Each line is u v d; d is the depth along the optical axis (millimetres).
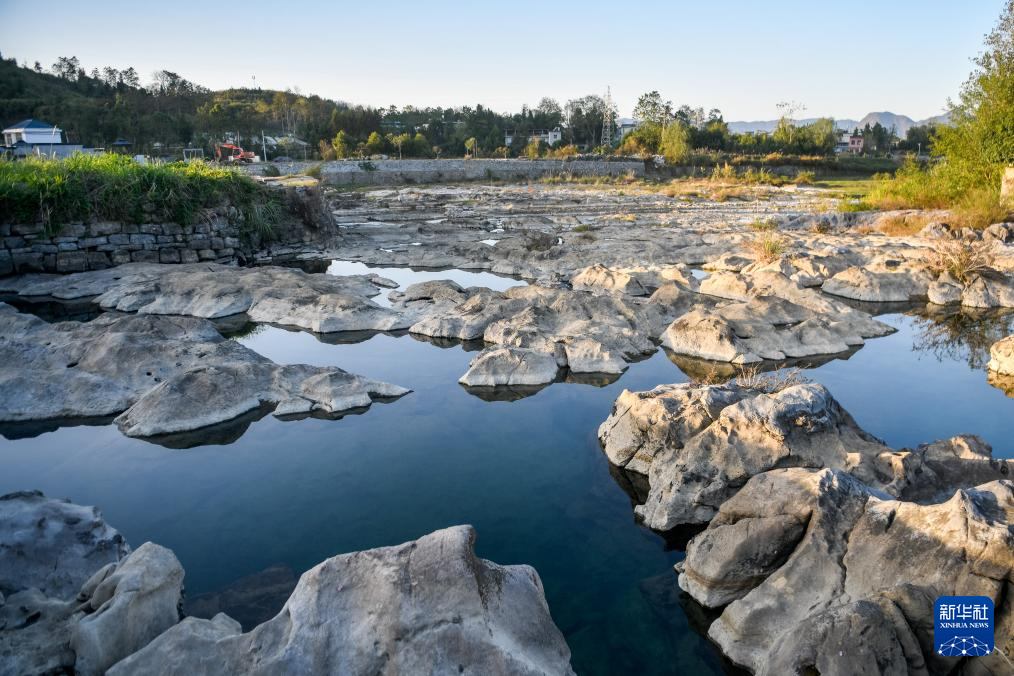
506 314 17016
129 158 26703
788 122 105250
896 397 12508
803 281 21609
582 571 7695
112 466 10203
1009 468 7938
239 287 19391
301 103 134625
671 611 6930
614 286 20141
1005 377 13523
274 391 12383
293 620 5449
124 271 22266
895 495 7523
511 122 127000
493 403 12461
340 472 10047
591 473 9883
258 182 29984
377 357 15102
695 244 29219
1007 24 30562
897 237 28172
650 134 102688
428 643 5086
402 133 106125
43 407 11805
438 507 9102
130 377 12602
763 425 8398
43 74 111312
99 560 7312
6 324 14680
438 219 40531
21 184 22125
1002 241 24938
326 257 28062
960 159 32656
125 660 5375
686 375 13617
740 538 6680
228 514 8969
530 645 5562
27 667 5398
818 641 5023
